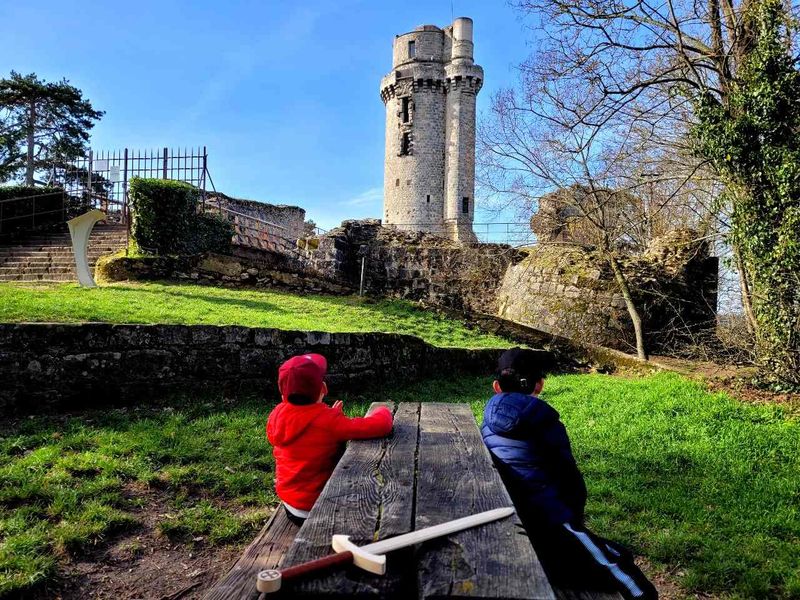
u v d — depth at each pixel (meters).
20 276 14.28
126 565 3.81
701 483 5.51
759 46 9.90
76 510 4.26
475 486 2.48
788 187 9.38
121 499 4.55
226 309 11.52
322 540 1.94
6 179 32.69
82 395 6.71
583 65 12.30
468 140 42.38
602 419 7.69
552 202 17.08
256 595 2.25
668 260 17.48
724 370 11.63
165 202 15.12
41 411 6.45
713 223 13.90
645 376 11.94
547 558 2.68
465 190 42.25
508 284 20.81
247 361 7.79
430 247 23.22
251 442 5.93
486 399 8.96
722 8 10.95
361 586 1.63
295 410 3.11
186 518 4.38
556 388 9.84
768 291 9.74
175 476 5.02
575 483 2.84
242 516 4.50
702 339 13.13
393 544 1.87
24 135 32.66
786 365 9.42
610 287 16.45
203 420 6.45
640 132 13.27
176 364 7.31
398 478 2.58
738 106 10.15
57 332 6.62
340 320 12.92
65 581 3.55
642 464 5.96
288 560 1.80
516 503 2.78
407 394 8.98
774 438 6.81
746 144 9.95
